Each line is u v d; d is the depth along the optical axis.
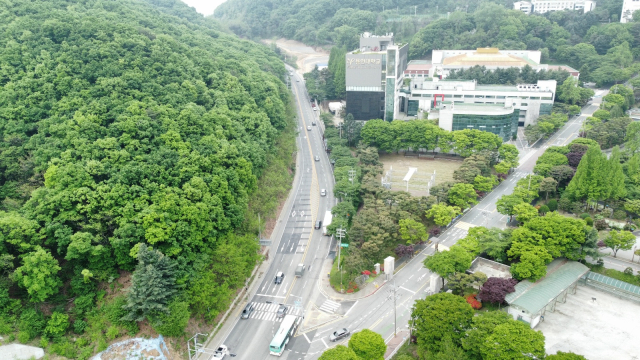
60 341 114.75
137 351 114.50
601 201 186.25
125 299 119.12
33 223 119.69
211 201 142.75
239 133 188.12
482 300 133.75
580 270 140.12
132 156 147.88
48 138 147.25
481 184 197.25
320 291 147.25
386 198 184.50
